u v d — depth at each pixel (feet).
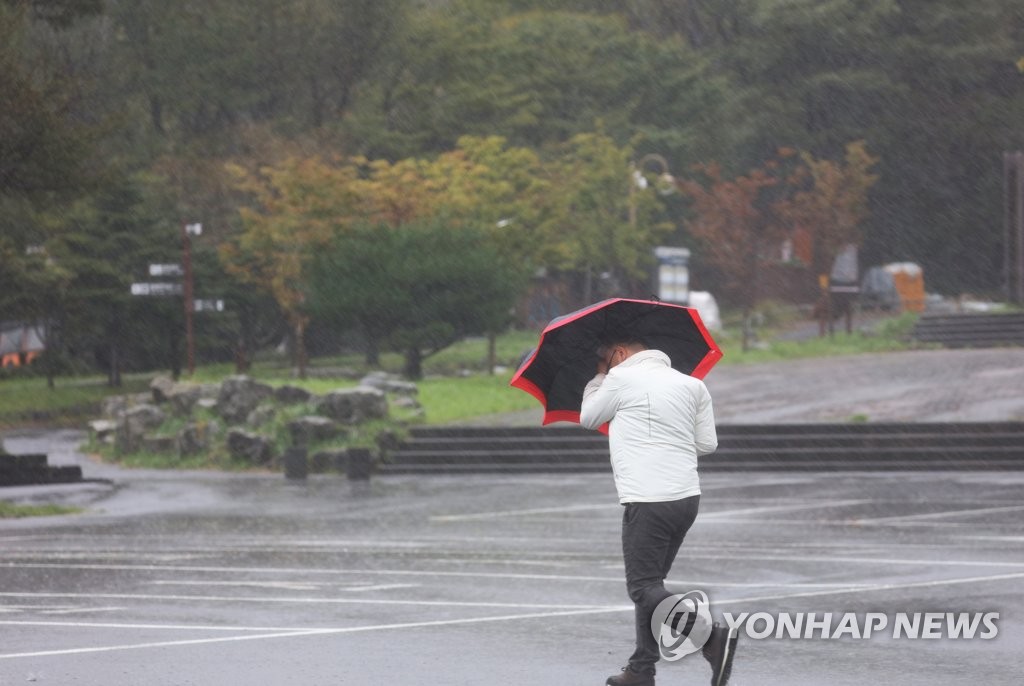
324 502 161.89
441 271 307.78
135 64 539.70
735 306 508.53
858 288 408.05
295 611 71.97
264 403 236.02
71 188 180.34
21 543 118.42
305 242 333.01
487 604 74.38
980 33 521.24
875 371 284.20
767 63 543.39
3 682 53.26
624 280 459.73
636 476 49.19
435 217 333.21
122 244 397.19
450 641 62.18
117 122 182.39
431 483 189.67
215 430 234.38
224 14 542.57
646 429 49.57
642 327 52.49
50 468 198.29
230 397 239.30
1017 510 132.26
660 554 49.42
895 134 531.50
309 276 324.80
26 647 60.95
